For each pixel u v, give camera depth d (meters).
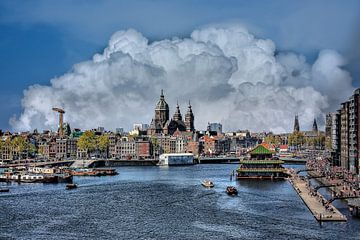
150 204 187.88
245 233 136.25
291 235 132.88
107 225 148.00
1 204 186.62
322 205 175.62
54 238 132.38
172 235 135.00
